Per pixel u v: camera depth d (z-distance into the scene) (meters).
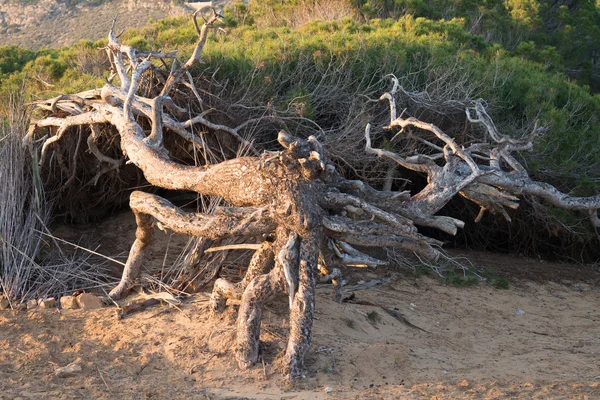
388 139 10.19
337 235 6.38
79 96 9.23
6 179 8.30
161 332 6.60
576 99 12.10
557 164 10.78
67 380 5.70
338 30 13.00
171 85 7.99
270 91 9.70
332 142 9.29
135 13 52.41
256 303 6.15
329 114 10.16
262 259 6.53
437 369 6.43
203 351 6.24
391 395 5.48
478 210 11.19
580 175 11.01
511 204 7.75
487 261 11.23
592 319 9.01
